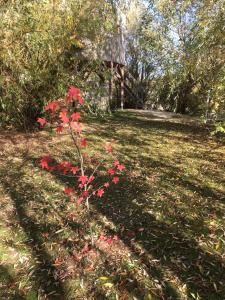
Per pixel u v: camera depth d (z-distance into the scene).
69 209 4.26
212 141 7.93
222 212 4.25
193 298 2.83
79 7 7.75
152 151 6.98
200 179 5.36
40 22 7.05
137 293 2.88
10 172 5.48
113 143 7.55
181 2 8.27
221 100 6.38
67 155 6.46
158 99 13.91
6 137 7.53
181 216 4.14
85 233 3.74
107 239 3.62
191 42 7.32
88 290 2.92
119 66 14.02
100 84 8.99
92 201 4.48
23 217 4.07
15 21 6.80
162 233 3.75
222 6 6.57
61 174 5.39
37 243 3.56
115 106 15.23
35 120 7.95
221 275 3.11
